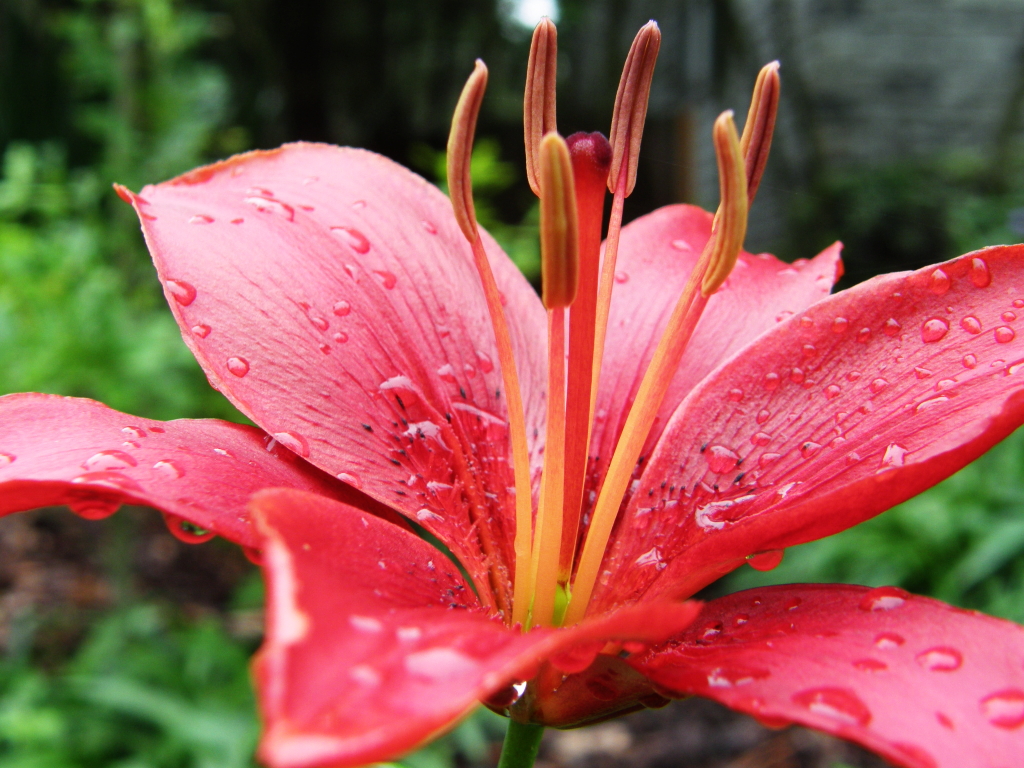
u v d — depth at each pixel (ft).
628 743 1.62
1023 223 2.30
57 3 2.61
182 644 1.56
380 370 0.45
